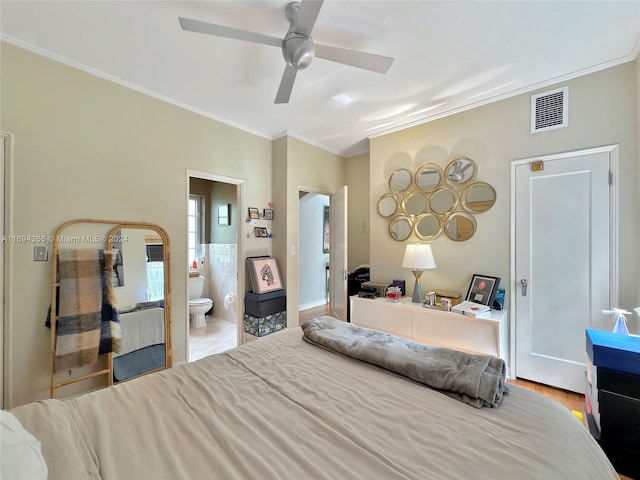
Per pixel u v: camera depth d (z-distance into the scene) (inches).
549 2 63.1
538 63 84.8
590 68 86.1
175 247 107.9
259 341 68.4
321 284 213.2
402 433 35.5
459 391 43.5
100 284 87.4
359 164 171.6
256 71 89.1
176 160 108.0
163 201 104.3
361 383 48.2
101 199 89.7
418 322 103.6
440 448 32.8
